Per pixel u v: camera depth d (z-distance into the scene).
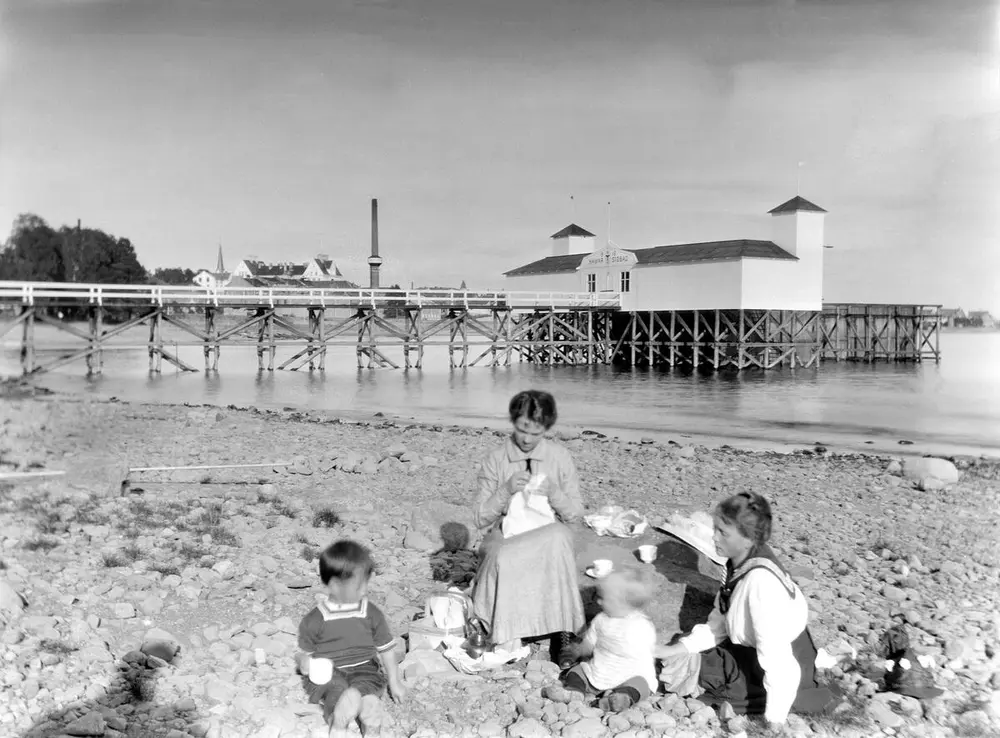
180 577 6.29
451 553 7.41
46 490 8.89
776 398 30.50
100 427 16.23
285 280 69.62
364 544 7.59
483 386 34.59
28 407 19.66
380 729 4.11
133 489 9.59
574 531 6.21
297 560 6.92
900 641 5.07
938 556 7.61
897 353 56.44
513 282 56.94
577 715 4.25
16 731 3.89
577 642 4.88
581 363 52.69
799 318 49.62
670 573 5.50
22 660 4.56
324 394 29.98
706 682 4.54
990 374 44.38
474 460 12.85
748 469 12.85
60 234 67.94
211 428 16.98
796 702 4.37
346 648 4.34
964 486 11.49
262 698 4.38
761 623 4.25
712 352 50.22
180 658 4.89
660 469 12.77
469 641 4.99
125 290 38.75
